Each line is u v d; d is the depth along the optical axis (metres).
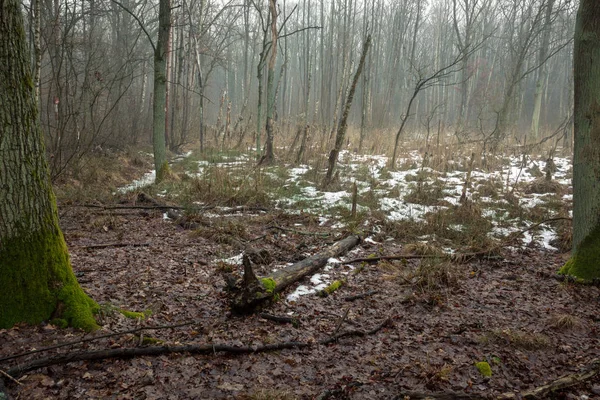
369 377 3.74
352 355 4.09
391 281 6.05
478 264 7.00
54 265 4.11
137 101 26.05
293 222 9.28
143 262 6.40
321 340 4.30
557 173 14.18
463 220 9.12
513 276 6.39
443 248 7.63
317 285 5.80
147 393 3.32
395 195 11.39
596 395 3.53
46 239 4.08
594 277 5.93
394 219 9.28
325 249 7.09
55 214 4.23
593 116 5.96
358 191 11.91
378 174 14.24
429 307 5.23
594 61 5.89
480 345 4.35
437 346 4.31
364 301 5.38
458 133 20.94
